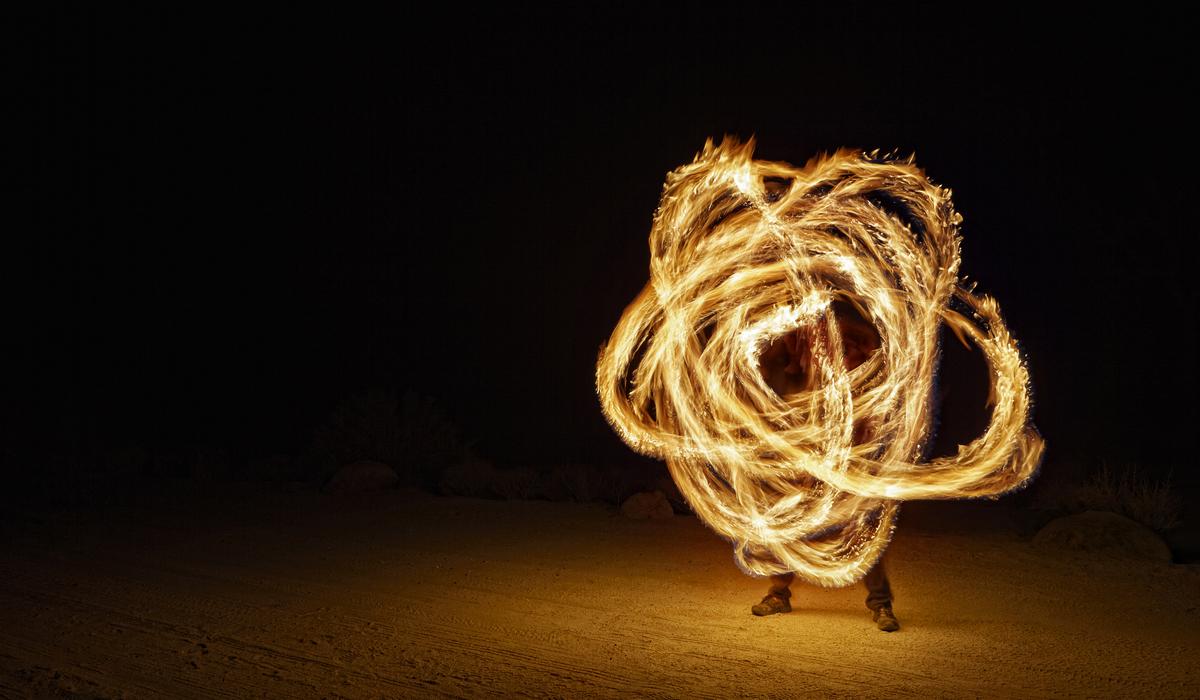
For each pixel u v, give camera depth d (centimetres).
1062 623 700
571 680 593
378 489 1438
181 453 2014
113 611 771
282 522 1187
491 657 641
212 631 711
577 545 1016
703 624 712
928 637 669
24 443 2197
